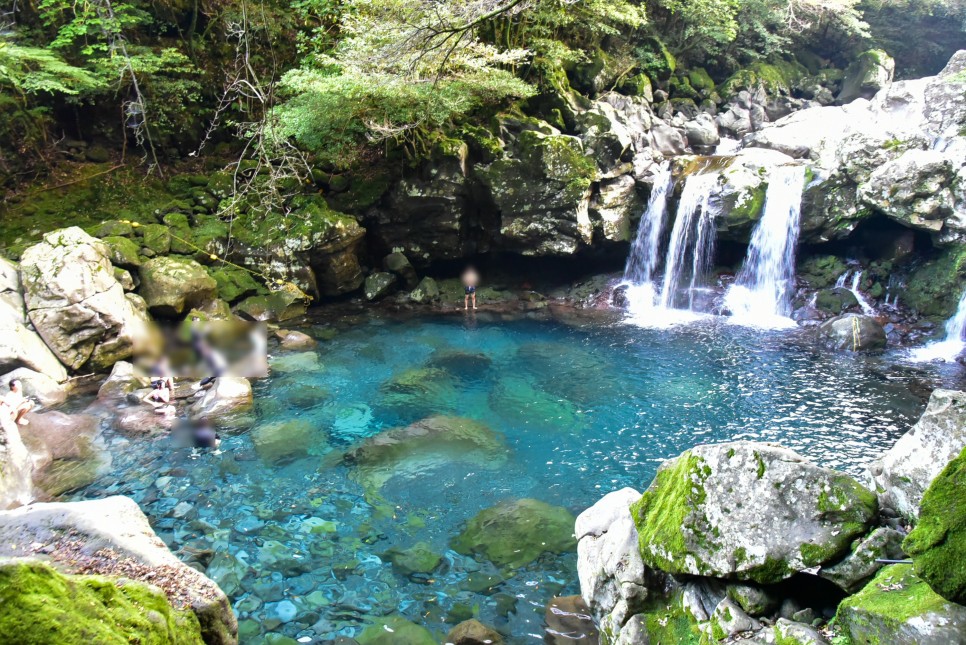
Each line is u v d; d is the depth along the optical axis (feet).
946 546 8.77
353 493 22.70
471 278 47.91
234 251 44.04
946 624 8.73
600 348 37.45
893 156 38.78
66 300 32.50
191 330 37.29
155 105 48.83
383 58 26.81
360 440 26.68
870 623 9.62
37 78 40.78
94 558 11.45
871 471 13.51
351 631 15.96
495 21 46.80
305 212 44.55
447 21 24.44
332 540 19.93
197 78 51.39
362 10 40.60
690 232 45.27
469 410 29.63
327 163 48.52
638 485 23.18
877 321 36.88
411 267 48.52
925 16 68.03
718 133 59.21
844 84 65.16
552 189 43.57
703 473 12.66
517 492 22.80
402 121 42.37
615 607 13.64
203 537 20.04
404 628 15.98
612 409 29.40
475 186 45.39
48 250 33.94
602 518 16.79
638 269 48.06
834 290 41.06
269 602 17.06
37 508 12.29
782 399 29.71
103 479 23.48
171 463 24.72
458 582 17.85
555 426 27.89
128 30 49.39
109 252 37.37
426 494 22.63
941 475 9.24
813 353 35.37
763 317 42.06
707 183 44.01
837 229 40.78
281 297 43.24
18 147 44.39
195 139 51.13
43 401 29.19
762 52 68.39
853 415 27.78
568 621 15.74
